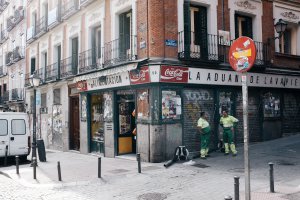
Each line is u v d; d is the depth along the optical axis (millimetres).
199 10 14133
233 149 12859
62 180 10125
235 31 15461
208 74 13578
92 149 16609
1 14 37438
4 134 14750
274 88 16312
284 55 16812
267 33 16328
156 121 12258
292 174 9414
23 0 29016
